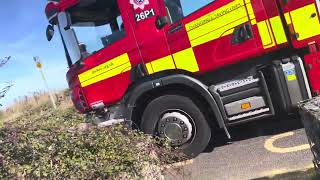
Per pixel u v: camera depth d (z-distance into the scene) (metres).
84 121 5.88
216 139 7.02
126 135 4.93
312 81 5.81
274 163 5.44
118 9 6.52
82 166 4.14
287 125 6.68
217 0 6.02
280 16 5.80
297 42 5.76
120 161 4.35
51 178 4.04
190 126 6.38
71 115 6.00
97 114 6.77
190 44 6.19
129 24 6.46
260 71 6.05
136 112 6.67
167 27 6.28
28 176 4.01
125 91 6.61
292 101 5.87
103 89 6.71
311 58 5.79
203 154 6.48
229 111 6.19
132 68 6.51
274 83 5.98
